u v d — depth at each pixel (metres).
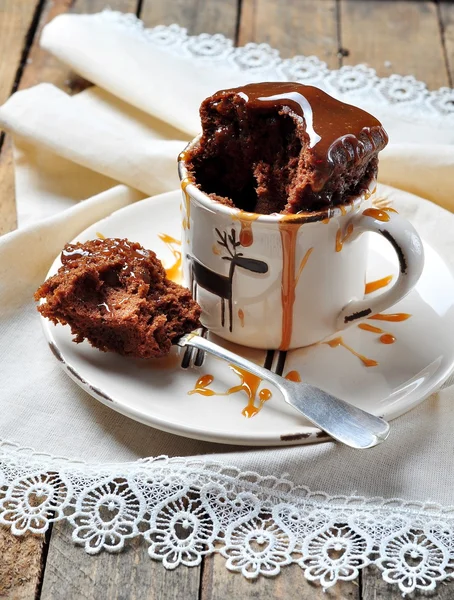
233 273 0.49
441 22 0.76
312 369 0.50
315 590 0.44
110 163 0.60
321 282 0.49
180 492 0.46
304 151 0.47
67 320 0.49
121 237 0.56
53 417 0.49
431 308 0.52
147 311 0.49
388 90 0.69
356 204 0.48
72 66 0.68
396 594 0.44
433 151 0.60
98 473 0.46
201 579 0.44
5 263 0.54
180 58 0.69
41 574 0.44
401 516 0.45
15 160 0.63
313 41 0.74
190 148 0.51
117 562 0.44
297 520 0.45
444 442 0.48
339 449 0.47
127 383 0.49
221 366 0.50
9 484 0.46
